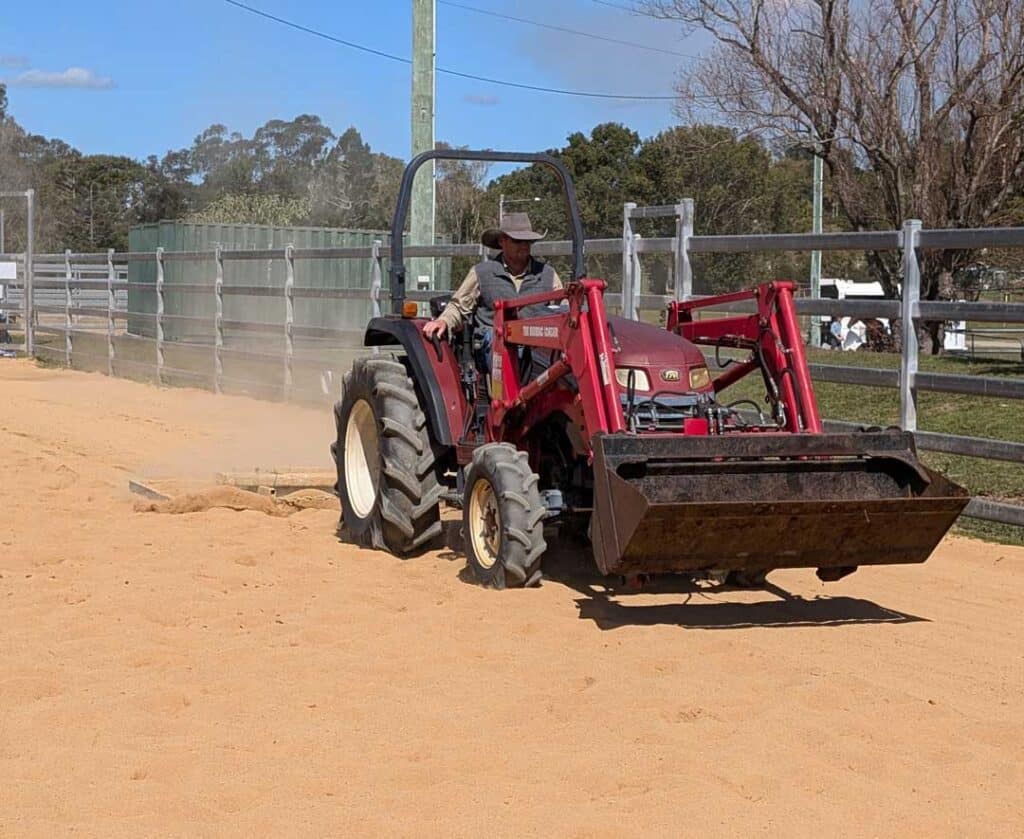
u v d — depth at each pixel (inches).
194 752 184.2
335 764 179.8
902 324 368.2
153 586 275.7
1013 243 341.1
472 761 180.5
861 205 1043.9
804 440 244.8
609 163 1726.1
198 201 3201.3
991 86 944.9
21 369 896.9
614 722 195.9
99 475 431.2
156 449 496.1
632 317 448.8
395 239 327.9
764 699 206.4
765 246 402.3
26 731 193.2
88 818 162.7
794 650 235.0
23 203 2741.1
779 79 1058.1
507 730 192.9
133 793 169.9
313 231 1088.8
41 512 356.2
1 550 307.4
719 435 242.8
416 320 319.9
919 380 366.3
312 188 2773.1
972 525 361.1
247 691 210.2
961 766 181.2
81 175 3213.6
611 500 235.3
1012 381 343.0
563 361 261.3
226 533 331.3
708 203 1524.4
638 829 159.3
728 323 283.4
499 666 222.8
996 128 944.3
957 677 221.0
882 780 176.2
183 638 239.6
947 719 199.6
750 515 232.5
